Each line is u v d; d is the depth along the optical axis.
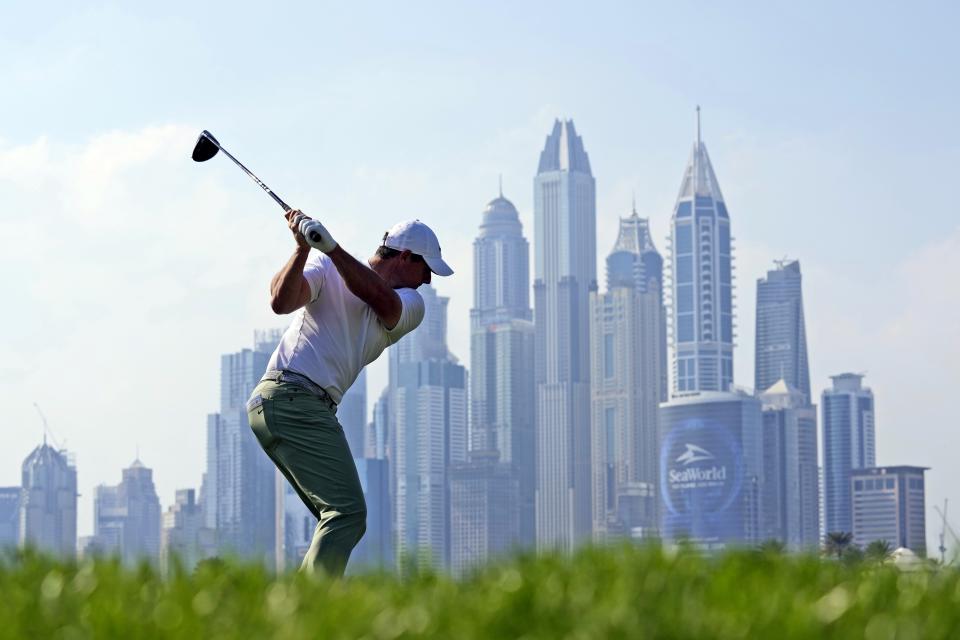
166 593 4.52
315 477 7.49
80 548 5.39
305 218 7.59
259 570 4.98
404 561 5.20
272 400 7.53
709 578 4.74
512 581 4.49
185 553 5.16
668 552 5.12
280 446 7.55
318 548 7.39
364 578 5.09
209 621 4.11
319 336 7.63
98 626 3.96
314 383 7.56
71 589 4.60
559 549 5.30
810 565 5.19
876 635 3.91
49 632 4.04
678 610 4.04
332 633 3.95
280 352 7.67
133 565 5.16
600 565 4.93
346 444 7.62
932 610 4.31
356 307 7.74
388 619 4.05
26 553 5.34
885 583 4.84
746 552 5.25
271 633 4.00
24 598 4.36
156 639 3.94
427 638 3.93
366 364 7.86
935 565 5.20
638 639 3.80
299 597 4.44
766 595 4.29
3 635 3.94
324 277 7.68
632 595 4.21
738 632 3.81
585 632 3.84
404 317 7.83
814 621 3.95
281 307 7.54
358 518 7.50
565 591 4.36
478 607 4.16
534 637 3.88
